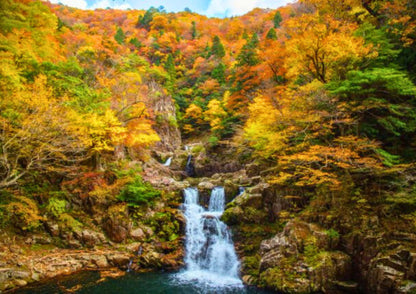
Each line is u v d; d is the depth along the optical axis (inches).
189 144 1534.2
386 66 506.3
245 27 2573.8
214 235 592.4
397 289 333.7
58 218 564.7
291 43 583.5
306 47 556.4
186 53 2425.0
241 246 539.8
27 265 455.2
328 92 484.1
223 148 1129.4
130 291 413.7
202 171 1127.0
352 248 416.5
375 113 502.0
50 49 698.8
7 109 467.5
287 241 442.9
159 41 2397.9
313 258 409.7
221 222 600.4
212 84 1854.1
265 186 607.2
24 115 474.9
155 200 682.8
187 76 2210.9
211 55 2247.8
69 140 538.3
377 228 406.6
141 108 941.2
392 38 545.0
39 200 577.3
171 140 1451.8
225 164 1071.6
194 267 532.4
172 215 643.5
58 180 626.2
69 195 613.6
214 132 1229.1
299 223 475.5
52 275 457.1
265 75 1010.7
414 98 466.0
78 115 557.6
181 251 565.3
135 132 846.5
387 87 433.7
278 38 1273.4
